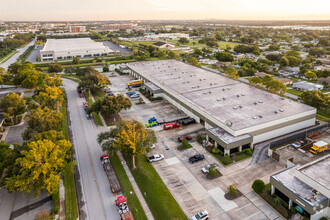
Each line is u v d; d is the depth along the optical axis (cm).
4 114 8138
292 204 4597
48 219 4388
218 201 4856
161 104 10131
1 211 4650
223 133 6650
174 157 6391
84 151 6800
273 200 4712
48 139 5469
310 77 13762
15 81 12631
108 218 4516
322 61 18650
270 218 4422
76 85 13550
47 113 6894
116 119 8781
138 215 4541
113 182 5394
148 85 11388
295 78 14488
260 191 4959
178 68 13912
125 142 5556
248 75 15238
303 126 7669
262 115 7300
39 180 4644
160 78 11819
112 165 6091
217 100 8675
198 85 10519
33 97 10044
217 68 17212
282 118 7050
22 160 4600
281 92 9581
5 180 4925
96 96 11375
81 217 4538
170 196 4988
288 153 6350
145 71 13425
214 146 6762
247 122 6875
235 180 5447
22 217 4525
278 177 4894
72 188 5272
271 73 15638
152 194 5047
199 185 5322
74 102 10819
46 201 4931
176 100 9531
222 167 5916
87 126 8394
